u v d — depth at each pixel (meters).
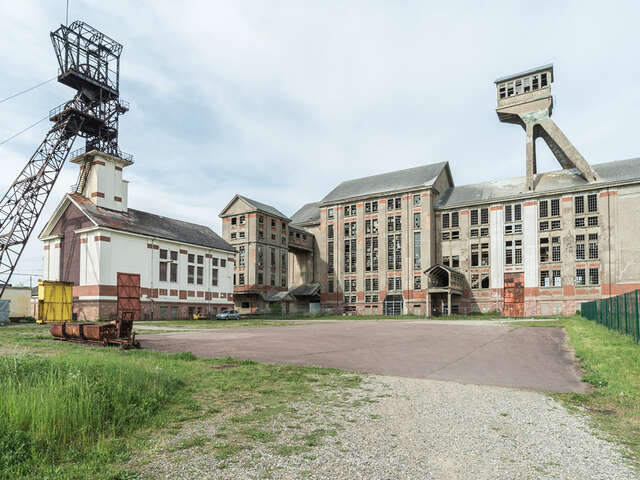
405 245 60.25
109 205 44.88
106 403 6.77
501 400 8.54
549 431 6.57
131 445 5.64
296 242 71.25
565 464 5.28
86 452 5.33
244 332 25.67
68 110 43.78
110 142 47.88
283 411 7.51
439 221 60.25
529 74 55.94
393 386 9.84
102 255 39.66
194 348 16.89
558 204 51.66
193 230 55.00
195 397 8.37
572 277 49.47
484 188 60.25
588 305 33.75
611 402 8.35
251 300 64.44
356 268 65.19
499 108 57.03
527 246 52.81
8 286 42.75
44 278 43.88
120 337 16.52
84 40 46.28
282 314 62.72
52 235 43.47
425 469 5.06
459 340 19.98
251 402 8.10
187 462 5.12
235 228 66.69
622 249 46.84
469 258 56.94
